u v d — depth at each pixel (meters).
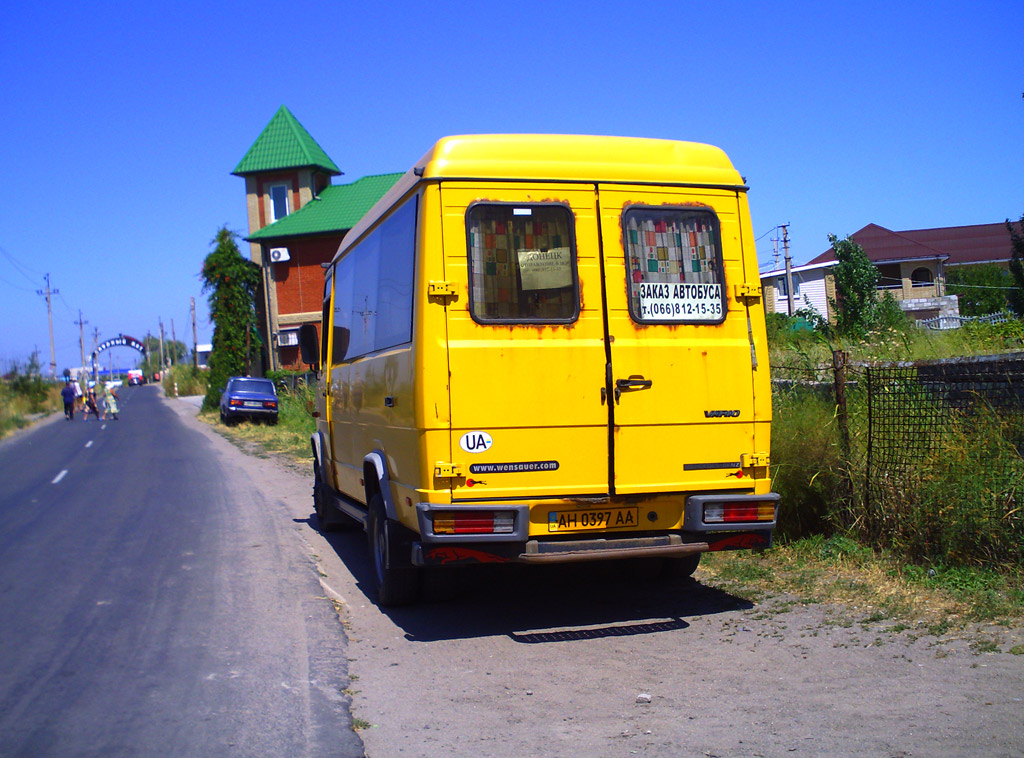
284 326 40.28
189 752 3.98
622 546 5.45
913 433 6.64
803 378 8.93
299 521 10.46
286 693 4.72
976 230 56.16
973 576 5.77
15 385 49.25
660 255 5.59
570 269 5.45
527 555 5.33
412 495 5.52
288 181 41.62
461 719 4.28
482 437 5.29
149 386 115.31
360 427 7.31
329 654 5.40
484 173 5.39
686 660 4.99
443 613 6.34
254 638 5.75
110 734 4.21
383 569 6.39
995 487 5.89
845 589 6.05
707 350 5.62
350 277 8.02
